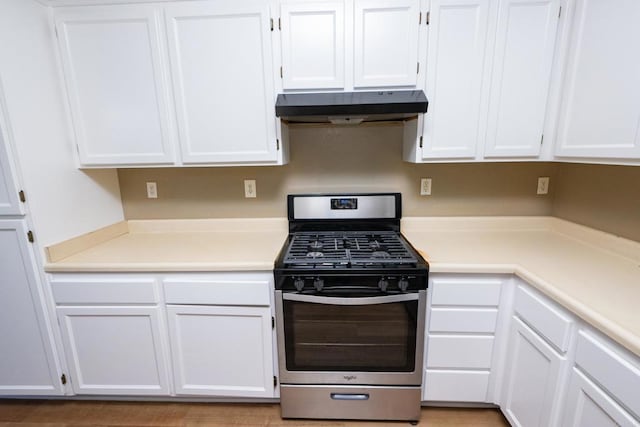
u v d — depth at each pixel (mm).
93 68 1538
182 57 1514
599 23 1248
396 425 1553
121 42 1507
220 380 1575
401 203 1905
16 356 1578
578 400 1029
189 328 1517
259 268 1427
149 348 1551
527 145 1531
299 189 1981
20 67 1366
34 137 1428
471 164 1911
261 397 1611
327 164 1942
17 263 1467
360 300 1367
